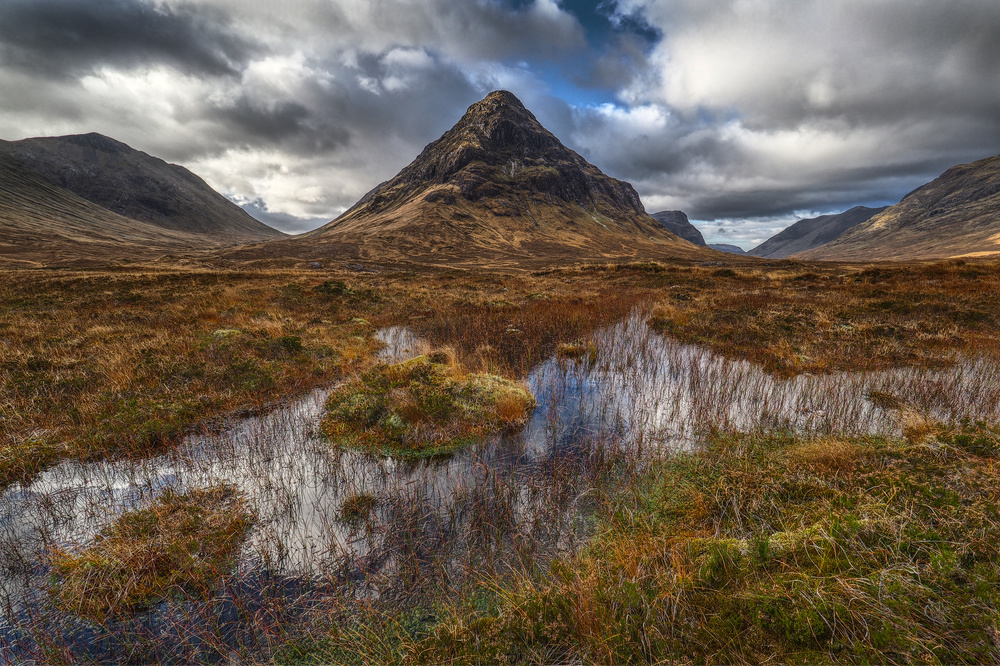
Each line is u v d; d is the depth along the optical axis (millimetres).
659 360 10414
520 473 5309
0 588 3553
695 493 4430
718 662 2346
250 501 4770
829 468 4332
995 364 8711
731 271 28828
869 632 2314
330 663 2916
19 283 21703
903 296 16359
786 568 2891
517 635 2750
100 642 3133
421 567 3732
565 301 19031
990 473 3625
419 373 8148
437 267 65625
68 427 6262
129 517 4359
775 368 9289
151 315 14094
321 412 7266
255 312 15141
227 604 3428
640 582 3006
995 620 2246
